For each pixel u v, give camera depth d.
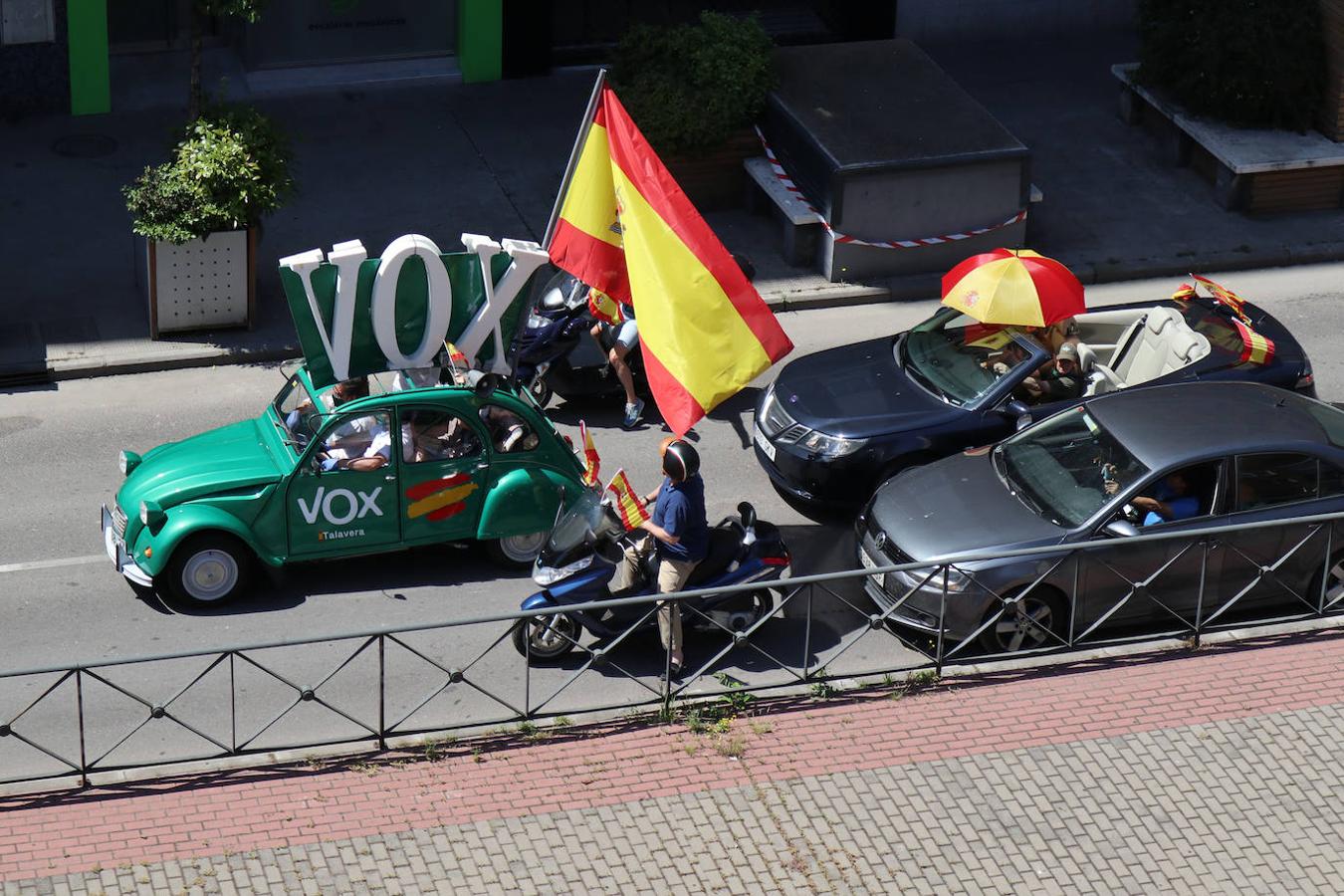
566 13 60.84
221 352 44.00
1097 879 26.61
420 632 32.91
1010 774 28.88
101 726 29.91
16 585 34.03
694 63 51.38
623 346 40.59
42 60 54.47
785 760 29.11
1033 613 32.16
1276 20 53.75
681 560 31.19
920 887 26.36
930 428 36.69
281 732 29.88
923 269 50.00
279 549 33.38
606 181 37.62
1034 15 65.06
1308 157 53.19
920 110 51.28
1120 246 51.38
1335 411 35.22
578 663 32.16
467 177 53.44
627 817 27.61
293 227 49.72
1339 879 26.73
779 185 50.66
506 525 34.41
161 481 33.03
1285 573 33.31
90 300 45.91
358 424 33.22
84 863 26.09
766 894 26.11
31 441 39.78
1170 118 55.88
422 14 59.19
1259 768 29.17
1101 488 32.78
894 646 32.97
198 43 46.00
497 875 26.25
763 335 35.47
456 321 34.59
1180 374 37.59
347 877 26.06
